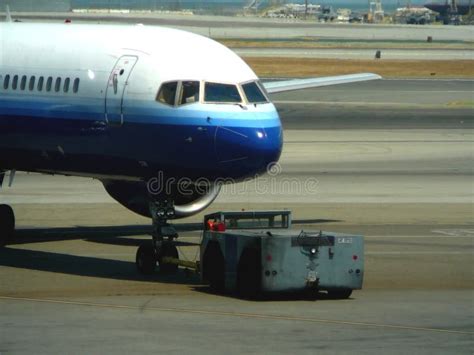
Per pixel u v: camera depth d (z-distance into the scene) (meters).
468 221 131.25
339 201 145.38
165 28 104.75
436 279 95.88
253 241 84.69
